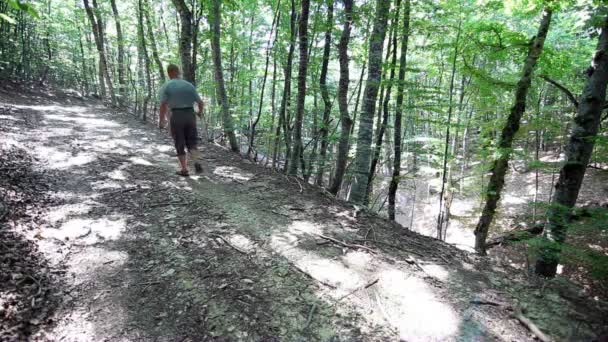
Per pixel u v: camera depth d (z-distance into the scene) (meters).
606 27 5.79
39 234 3.38
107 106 17.83
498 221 11.88
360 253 3.67
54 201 4.26
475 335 2.55
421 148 10.22
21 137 7.18
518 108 5.59
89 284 2.85
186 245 3.57
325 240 3.90
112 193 4.77
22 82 20.31
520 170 17.70
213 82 11.72
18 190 4.20
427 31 7.84
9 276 2.62
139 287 2.87
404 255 3.72
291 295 2.90
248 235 3.89
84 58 24.80
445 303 2.90
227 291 2.88
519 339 2.53
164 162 6.81
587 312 2.84
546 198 13.44
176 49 14.51
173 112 5.71
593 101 5.84
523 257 9.35
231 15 12.30
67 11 25.47
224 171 6.54
